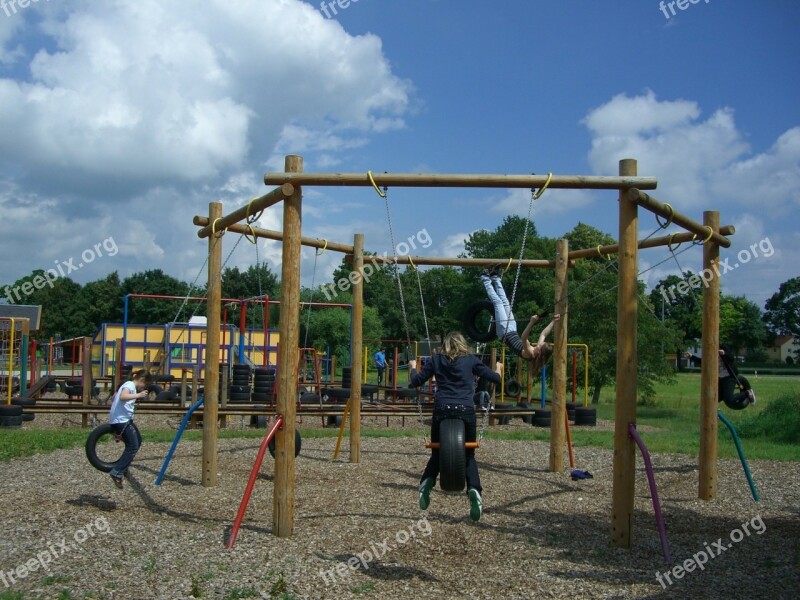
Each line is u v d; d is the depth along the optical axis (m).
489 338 9.89
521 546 6.45
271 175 6.55
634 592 5.27
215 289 8.98
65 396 23.86
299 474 9.86
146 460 10.60
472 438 6.16
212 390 8.91
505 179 6.58
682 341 25.41
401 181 6.59
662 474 10.48
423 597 5.09
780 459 11.89
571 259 10.76
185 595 4.95
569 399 27.67
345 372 21.91
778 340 104.50
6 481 8.66
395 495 8.53
